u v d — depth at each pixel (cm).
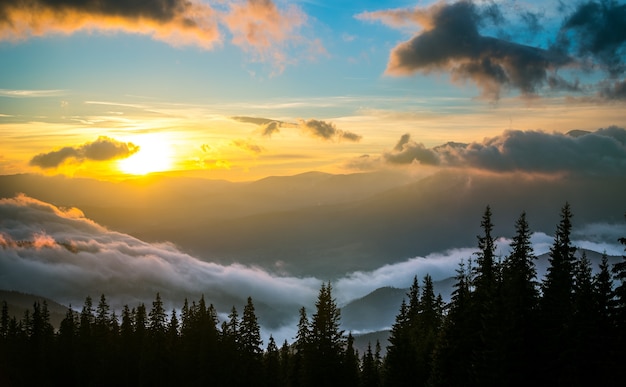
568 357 3919
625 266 3319
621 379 3609
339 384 6384
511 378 4003
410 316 7825
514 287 4141
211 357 7200
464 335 4694
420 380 5841
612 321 3772
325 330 6425
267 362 7531
